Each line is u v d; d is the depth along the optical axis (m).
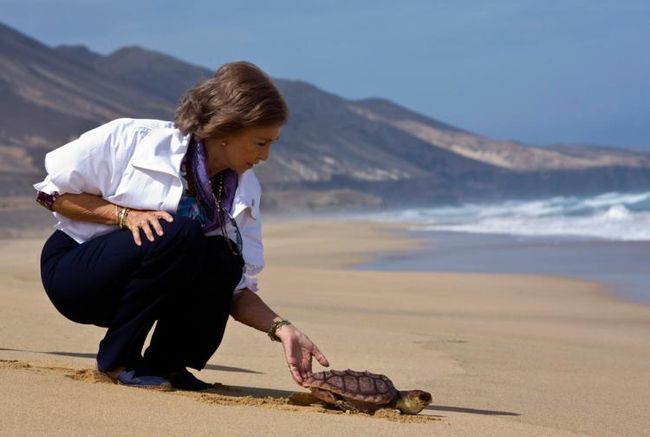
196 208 3.97
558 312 12.43
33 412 3.18
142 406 3.44
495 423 4.01
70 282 3.95
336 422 3.49
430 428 3.59
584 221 35.53
